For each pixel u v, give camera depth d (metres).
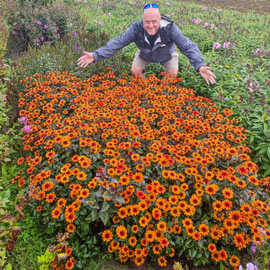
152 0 11.38
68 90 3.73
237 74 4.14
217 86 4.08
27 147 2.87
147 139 2.72
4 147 3.20
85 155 2.64
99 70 4.87
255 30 6.93
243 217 2.16
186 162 2.48
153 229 2.18
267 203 2.42
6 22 6.69
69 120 2.99
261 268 2.20
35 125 3.25
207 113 3.46
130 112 3.39
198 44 5.90
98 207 2.10
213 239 2.21
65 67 4.80
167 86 3.90
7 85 4.49
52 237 2.38
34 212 2.37
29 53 5.57
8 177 2.93
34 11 6.66
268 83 3.71
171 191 2.35
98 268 2.21
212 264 2.25
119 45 4.05
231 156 2.56
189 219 2.16
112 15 8.67
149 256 2.30
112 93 3.72
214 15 8.84
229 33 5.79
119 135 2.78
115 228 2.24
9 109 3.79
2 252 2.19
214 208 2.13
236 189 2.32
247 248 2.27
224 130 3.02
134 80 4.22
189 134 2.94
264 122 3.30
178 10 9.72
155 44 4.04
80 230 2.32
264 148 3.14
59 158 2.62
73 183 2.40
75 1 9.23
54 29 6.39
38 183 2.52
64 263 2.19
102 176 2.21
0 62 4.77
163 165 2.41
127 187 2.23
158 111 3.29
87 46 5.61
